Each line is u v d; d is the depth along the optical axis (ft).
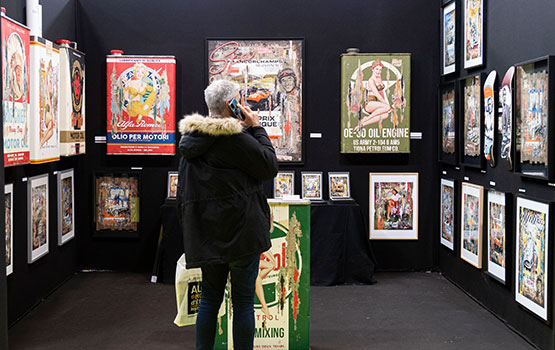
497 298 15.49
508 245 14.57
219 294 10.69
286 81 20.52
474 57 17.06
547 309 12.52
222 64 20.57
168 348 13.32
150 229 20.93
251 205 10.11
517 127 14.06
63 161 19.17
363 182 20.89
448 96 19.33
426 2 20.72
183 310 12.67
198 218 10.11
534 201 13.14
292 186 20.51
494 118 15.44
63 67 17.61
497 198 15.19
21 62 14.26
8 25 13.39
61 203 18.63
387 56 20.20
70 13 20.03
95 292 18.15
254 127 10.73
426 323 15.10
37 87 15.31
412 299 17.38
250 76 20.52
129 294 17.93
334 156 20.86
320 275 19.04
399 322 15.19
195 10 20.70
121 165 20.89
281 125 20.58
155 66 20.24
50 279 17.88
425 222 21.02
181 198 10.41
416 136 20.86
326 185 20.80
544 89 12.61
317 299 17.40
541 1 13.02
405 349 13.23
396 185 20.85
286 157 20.67
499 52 15.35
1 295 10.64
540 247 12.89
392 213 20.86
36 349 13.21
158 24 20.70
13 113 13.75
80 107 19.13
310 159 20.85
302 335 12.97
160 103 20.30
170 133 20.33
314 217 19.06
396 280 19.72
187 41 20.74
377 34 20.76
